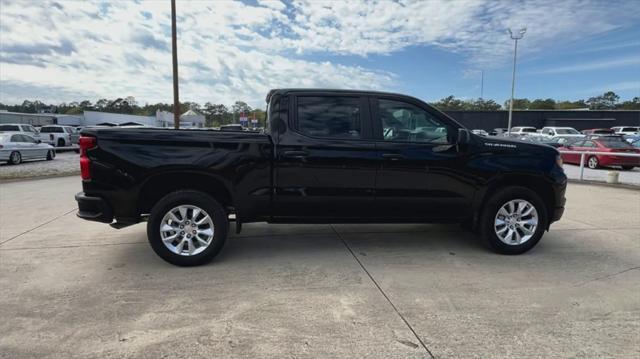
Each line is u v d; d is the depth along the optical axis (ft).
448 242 17.53
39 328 10.07
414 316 10.76
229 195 14.99
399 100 15.24
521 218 15.74
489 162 15.35
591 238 18.25
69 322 10.37
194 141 14.03
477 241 17.70
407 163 14.87
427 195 15.17
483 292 12.28
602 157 50.03
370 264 14.69
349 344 9.41
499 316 10.78
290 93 14.96
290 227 20.03
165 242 14.17
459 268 14.32
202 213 14.30
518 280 13.25
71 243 17.26
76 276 13.47
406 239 17.97
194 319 10.56
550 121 168.55
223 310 11.07
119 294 12.07
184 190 14.32
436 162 15.01
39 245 16.96
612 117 169.37
